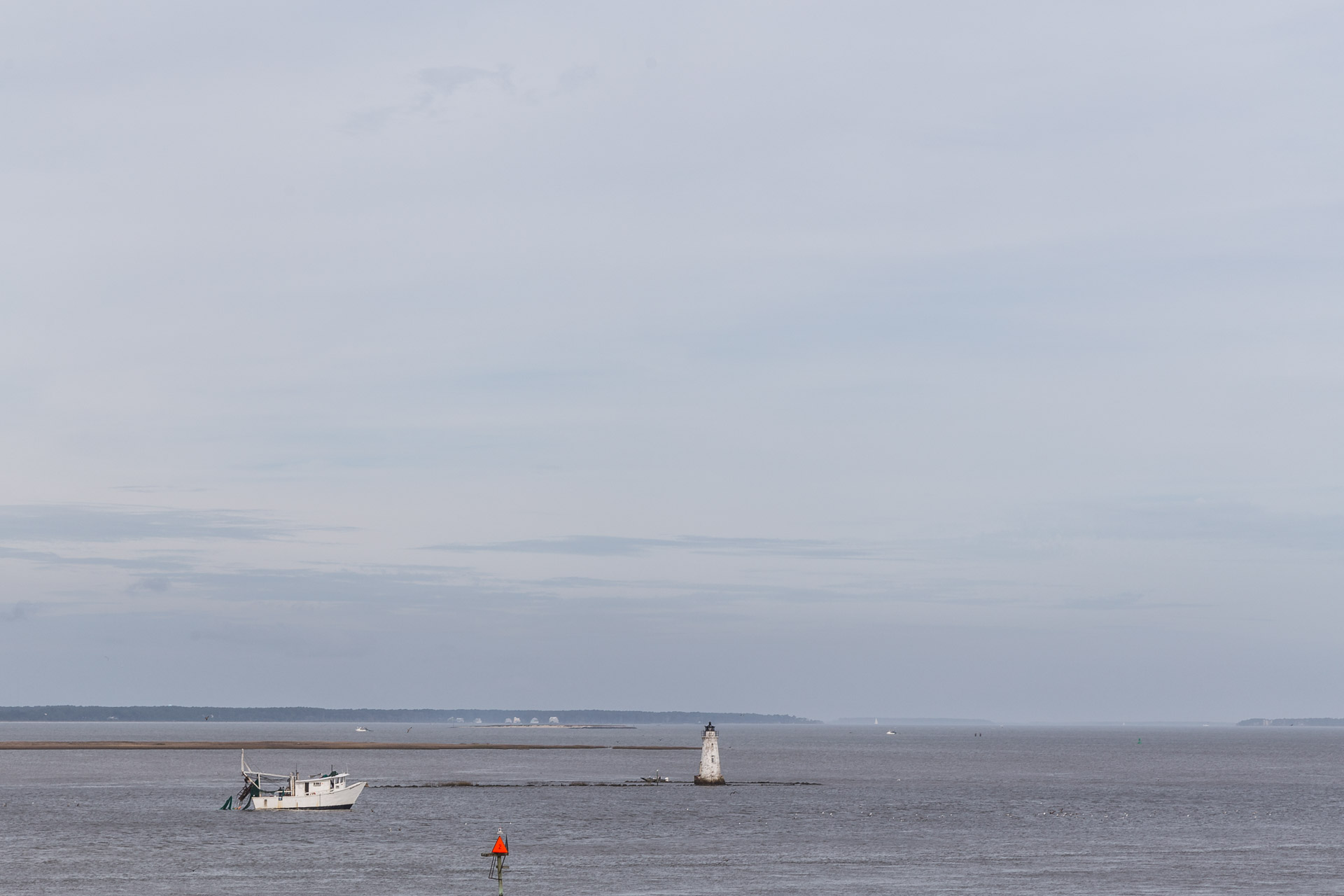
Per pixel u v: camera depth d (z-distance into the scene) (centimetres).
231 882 6950
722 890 6738
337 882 6956
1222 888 6881
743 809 11850
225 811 11312
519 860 7888
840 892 6662
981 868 7638
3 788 14725
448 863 7738
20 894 6569
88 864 7650
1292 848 8744
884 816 11300
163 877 7125
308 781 11669
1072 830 10088
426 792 13950
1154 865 7794
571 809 11694
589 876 7238
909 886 6894
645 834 9500
